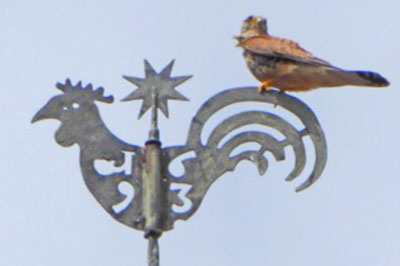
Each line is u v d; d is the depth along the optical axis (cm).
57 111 945
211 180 912
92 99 953
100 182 907
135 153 922
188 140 930
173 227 882
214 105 962
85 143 928
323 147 971
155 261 858
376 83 1145
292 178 955
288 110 983
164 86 940
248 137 941
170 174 905
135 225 886
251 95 979
